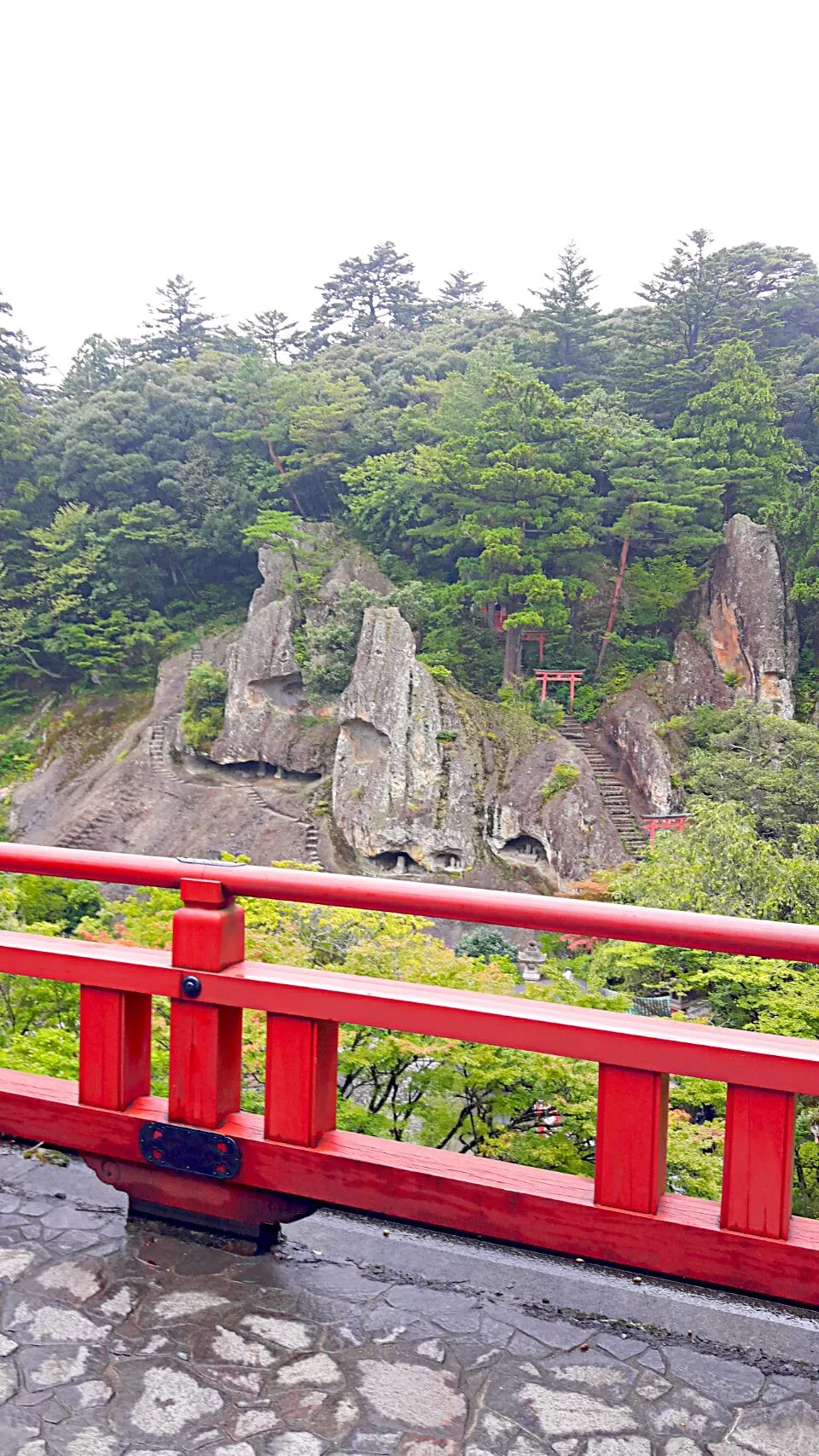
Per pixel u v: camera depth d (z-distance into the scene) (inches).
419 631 1605.6
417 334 2319.1
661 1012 518.6
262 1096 281.3
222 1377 85.0
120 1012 107.0
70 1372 85.4
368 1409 81.7
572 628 1669.5
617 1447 77.9
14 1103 113.0
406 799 1386.6
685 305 1793.8
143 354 2504.9
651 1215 88.0
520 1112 302.7
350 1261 102.3
